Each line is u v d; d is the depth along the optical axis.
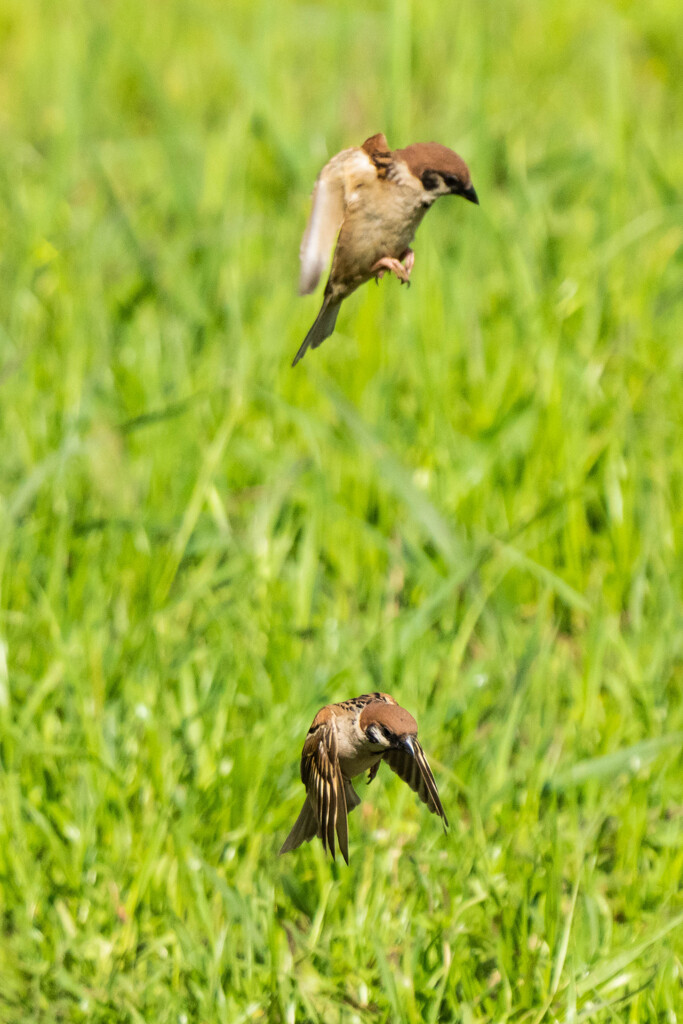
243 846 9.77
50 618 11.06
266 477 13.51
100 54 20.83
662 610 12.05
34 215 18.38
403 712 6.81
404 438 14.27
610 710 11.28
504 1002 8.55
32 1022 8.74
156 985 8.91
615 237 15.97
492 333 15.83
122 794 9.90
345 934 9.05
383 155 7.14
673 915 9.29
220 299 16.16
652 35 25.12
